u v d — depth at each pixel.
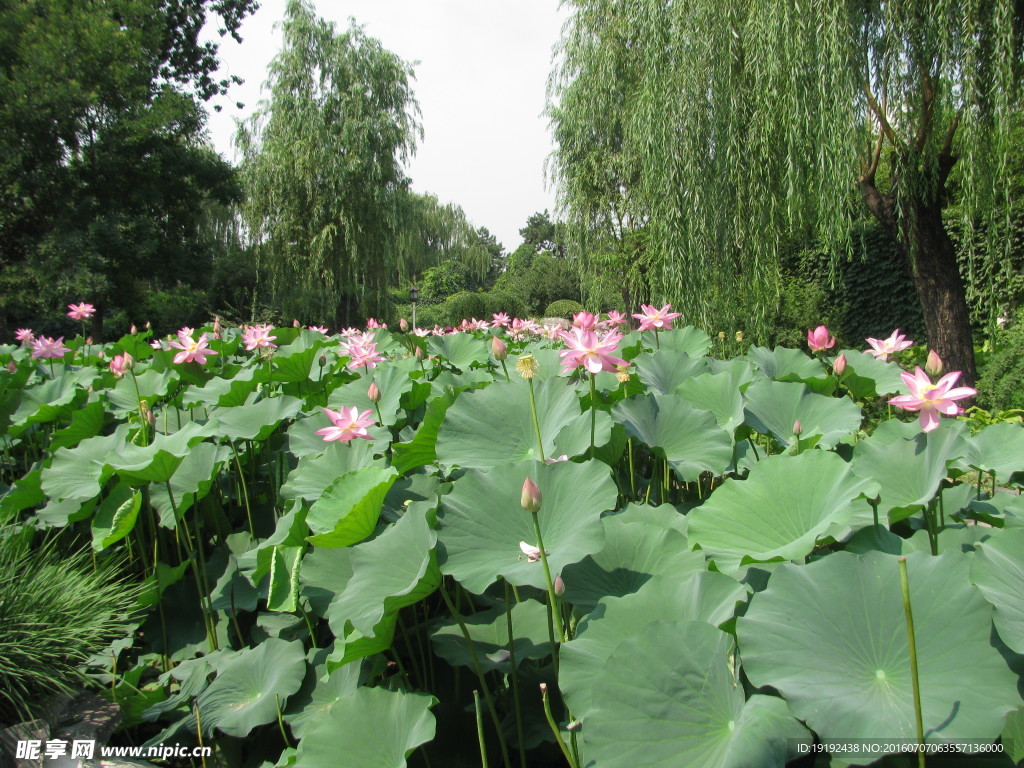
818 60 6.93
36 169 17.48
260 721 1.90
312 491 2.45
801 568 1.37
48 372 5.37
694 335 4.56
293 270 19.78
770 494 1.83
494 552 1.75
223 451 2.90
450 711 1.92
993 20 6.53
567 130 12.27
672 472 2.95
